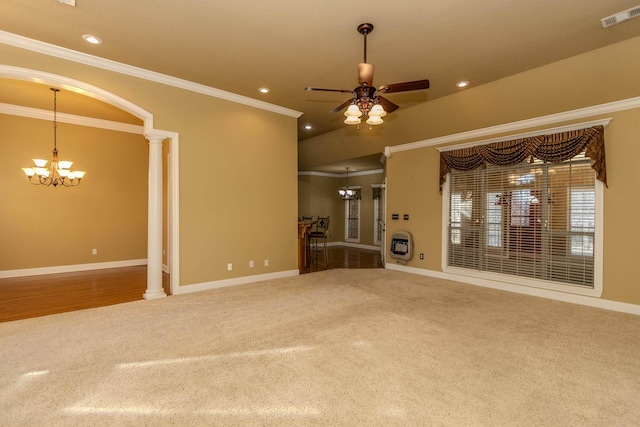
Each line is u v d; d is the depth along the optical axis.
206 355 2.73
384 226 7.05
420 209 6.23
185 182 4.66
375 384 2.29
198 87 4.72
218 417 1.92
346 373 2.44
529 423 1.89
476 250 5.43
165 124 4.48
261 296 4.54
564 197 4.44
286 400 2.10
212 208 4.93
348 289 4.97
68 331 3.23
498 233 5.14
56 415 1.93
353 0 2.77
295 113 5.91
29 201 5.88
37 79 3.62
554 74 4.02
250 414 1.95
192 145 4.72
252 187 5.40
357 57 3.84
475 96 4.81
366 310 3.95
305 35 3.36
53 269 6.14
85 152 6.46
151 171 4.41
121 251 6.92
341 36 3.37
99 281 5.50
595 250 4.13
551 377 2.40
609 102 3.95
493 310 3.98
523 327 3.40
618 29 3.19
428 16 3.00
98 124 6.58
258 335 3.16
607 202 4.05
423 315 3.78
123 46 3.62
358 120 3.10
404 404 2.06
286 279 5.66
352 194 10.88
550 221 4.57
